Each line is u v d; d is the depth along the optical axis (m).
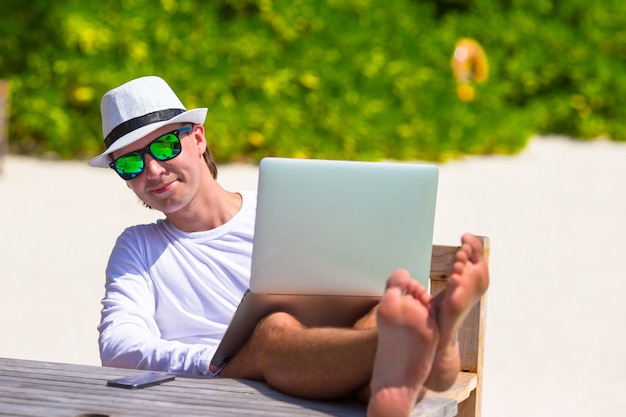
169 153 8.75
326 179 7.50
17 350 15.81
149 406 6.71
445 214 27.11
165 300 8.89
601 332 17.83
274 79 34.47
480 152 39.00
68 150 33.91
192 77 34.03
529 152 39.91
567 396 14.62
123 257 8.98
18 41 34.38
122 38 33.75
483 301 9.02
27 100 34.19
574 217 27.72
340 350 6.96
